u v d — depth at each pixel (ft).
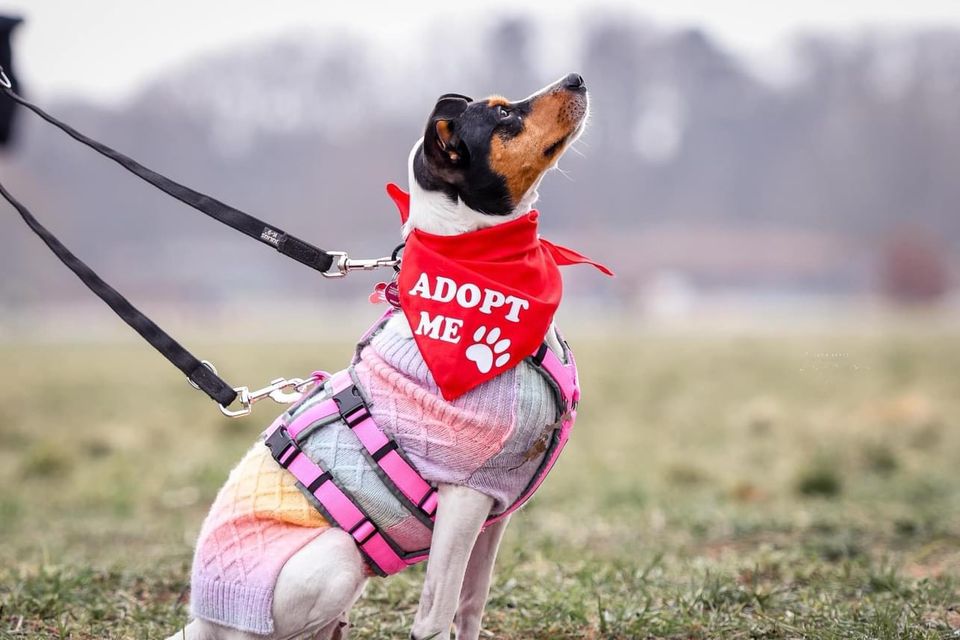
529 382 13.35
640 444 43.75
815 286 276.82
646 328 157.48
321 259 14.64
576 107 13.82
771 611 17.22
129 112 372.38
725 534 24.17
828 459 33.86
